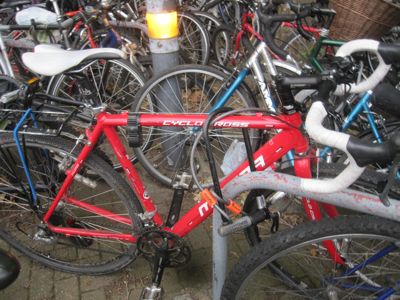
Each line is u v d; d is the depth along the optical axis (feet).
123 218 6.49
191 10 14.38
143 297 5.98
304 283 6.20
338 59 4.49
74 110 5.69
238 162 6.63
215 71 8.36
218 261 5.18
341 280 5.33
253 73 7.86
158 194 9.36
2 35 10.02
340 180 3.31
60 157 6.20
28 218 8.19
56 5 11.68
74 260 7.56
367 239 4.45
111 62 9.45
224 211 4.58
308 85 4.13
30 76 10.64
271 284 6.81
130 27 12.10
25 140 5.92
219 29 13.60
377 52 4.39
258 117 4.79
